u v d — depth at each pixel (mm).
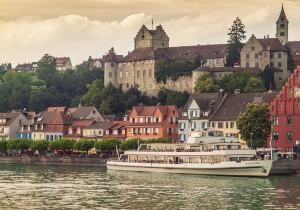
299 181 152750
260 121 177250
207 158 167875
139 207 122250
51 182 157875
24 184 154500
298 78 186375
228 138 173625
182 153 172500
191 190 140500
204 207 121688
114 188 145500
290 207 120750
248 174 159750
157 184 150875
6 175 176500
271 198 129375
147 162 180750
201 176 165375
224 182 152250
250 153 164750
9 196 135250
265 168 157625
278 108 188500
